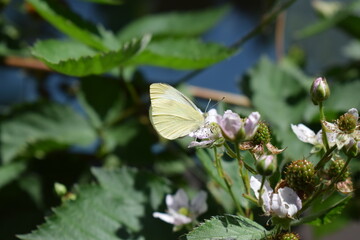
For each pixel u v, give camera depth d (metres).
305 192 0.65
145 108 0.82
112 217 0.71
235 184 0.69
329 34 0.93
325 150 0.66
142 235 0.71
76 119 0.83
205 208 0.70
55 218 0.70
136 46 0.72
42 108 0.83
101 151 0.82
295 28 0.93
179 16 0.87
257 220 0.71
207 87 0.90
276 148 0.67
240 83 0.83
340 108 0.82
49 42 0.75
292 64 0.89
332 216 0.65
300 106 0.81
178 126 0.68
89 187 0.71
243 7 0.93
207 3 0.93
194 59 0.75
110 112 0.83
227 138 0.65
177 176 0.81
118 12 0.89
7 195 0.79
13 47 0.84
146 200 0.72
